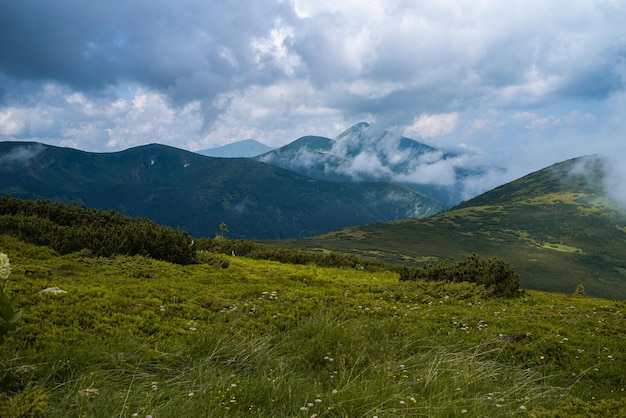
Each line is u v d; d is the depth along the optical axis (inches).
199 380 333.1
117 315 446.0
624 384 416.8
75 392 289.4
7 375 293.6
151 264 758.5
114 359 342.6
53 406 275.4
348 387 334.0
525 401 343.0
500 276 839.7
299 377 357.1
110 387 307.3
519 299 805.9
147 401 292.0
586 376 426.9
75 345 359.6
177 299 545.3
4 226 797.9
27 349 338.0
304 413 293.4
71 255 740.0
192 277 715.4
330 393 325.7
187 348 385.1
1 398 266.4
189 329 448.5
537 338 518.0
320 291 698.8
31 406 254.1
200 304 539.5
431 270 898.7
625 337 573.0
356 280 914.7
